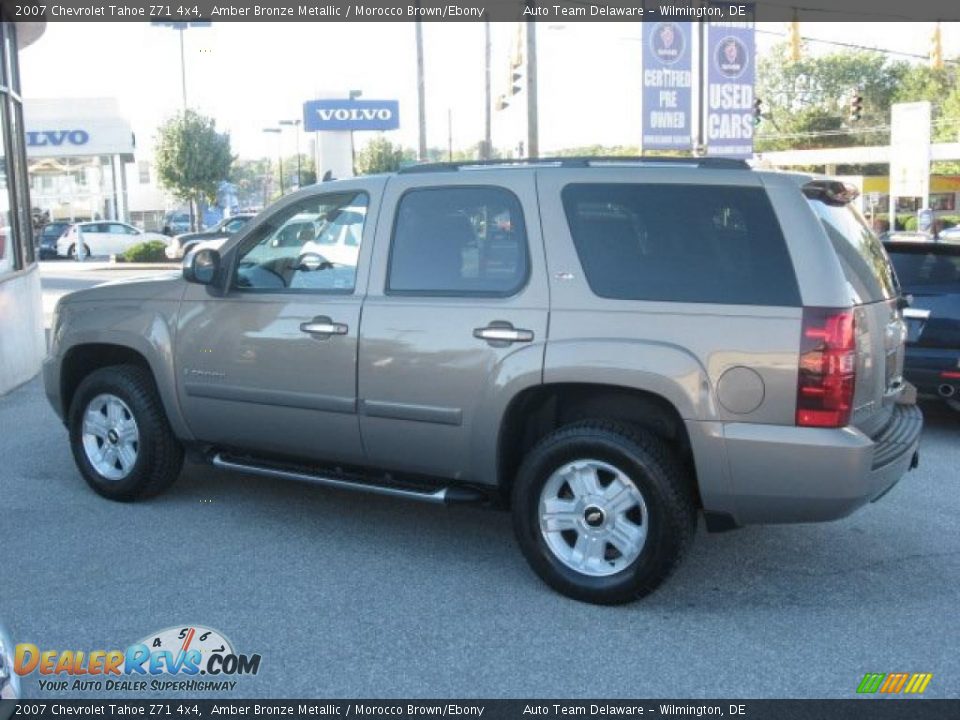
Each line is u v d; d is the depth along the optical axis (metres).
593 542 4.85
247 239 5.86
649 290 4.73
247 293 5.77
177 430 6.10
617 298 4.76
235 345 5.73
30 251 11.64
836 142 76.62
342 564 5.38
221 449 6.07
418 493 5.31
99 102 46.47
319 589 5.04
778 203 4.62
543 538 4.93
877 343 4.79
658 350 4.61
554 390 4.94
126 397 6.19
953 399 8.41
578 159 5.16
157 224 59.59
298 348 5.49
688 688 4.08
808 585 5.15
